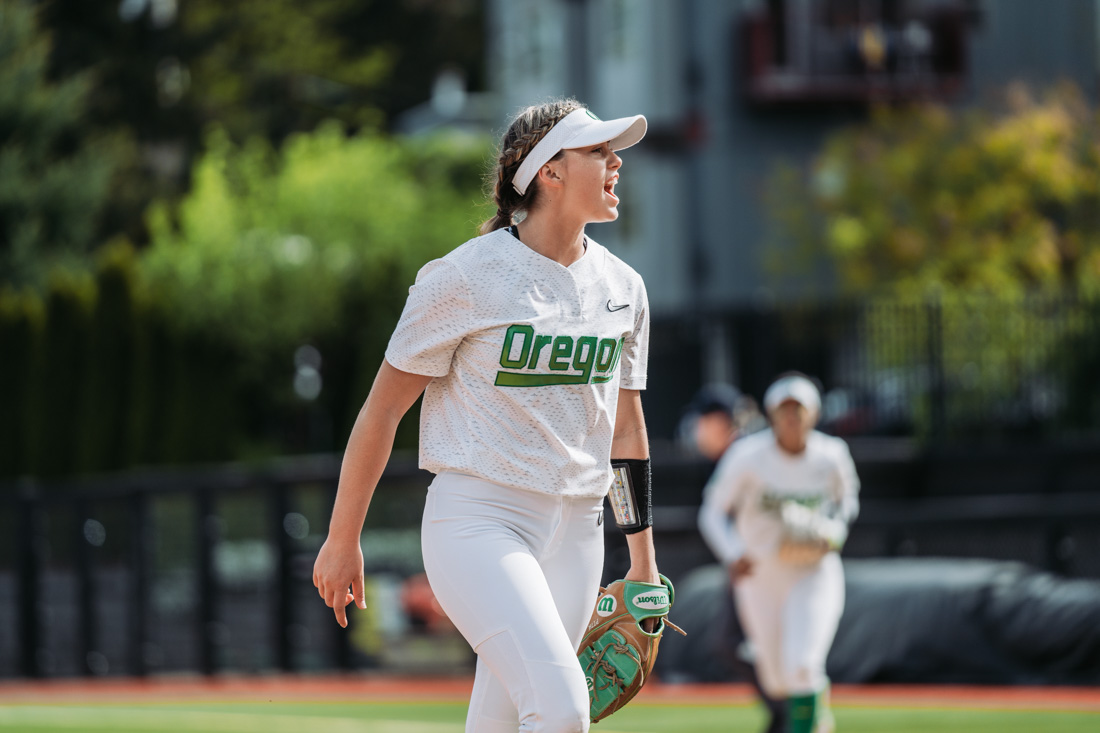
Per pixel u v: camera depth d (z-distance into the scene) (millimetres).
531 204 12953
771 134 105250
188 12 137625
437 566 12742
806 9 104312
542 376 12625
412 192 110312
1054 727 31562
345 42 168750
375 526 46281
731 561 26516
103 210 127812
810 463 26516
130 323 85938
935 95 104812
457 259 12602
